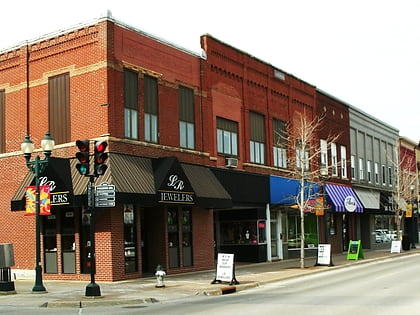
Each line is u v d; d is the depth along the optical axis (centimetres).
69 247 2320
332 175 4166
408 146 6178
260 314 1310
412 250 4638
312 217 3909
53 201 2189
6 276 1897
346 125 4566
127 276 2264
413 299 1530
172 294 1833
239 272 2598
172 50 2645
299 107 3800
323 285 2052
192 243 2664
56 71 2417
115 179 2136
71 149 2314
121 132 2294
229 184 2911
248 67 3262
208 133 2836
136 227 2348
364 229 4925
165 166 2342
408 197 5181
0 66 2622
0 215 2555
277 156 3506
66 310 1530
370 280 2166
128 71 2377
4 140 2588
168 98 2589
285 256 3494
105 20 2277
